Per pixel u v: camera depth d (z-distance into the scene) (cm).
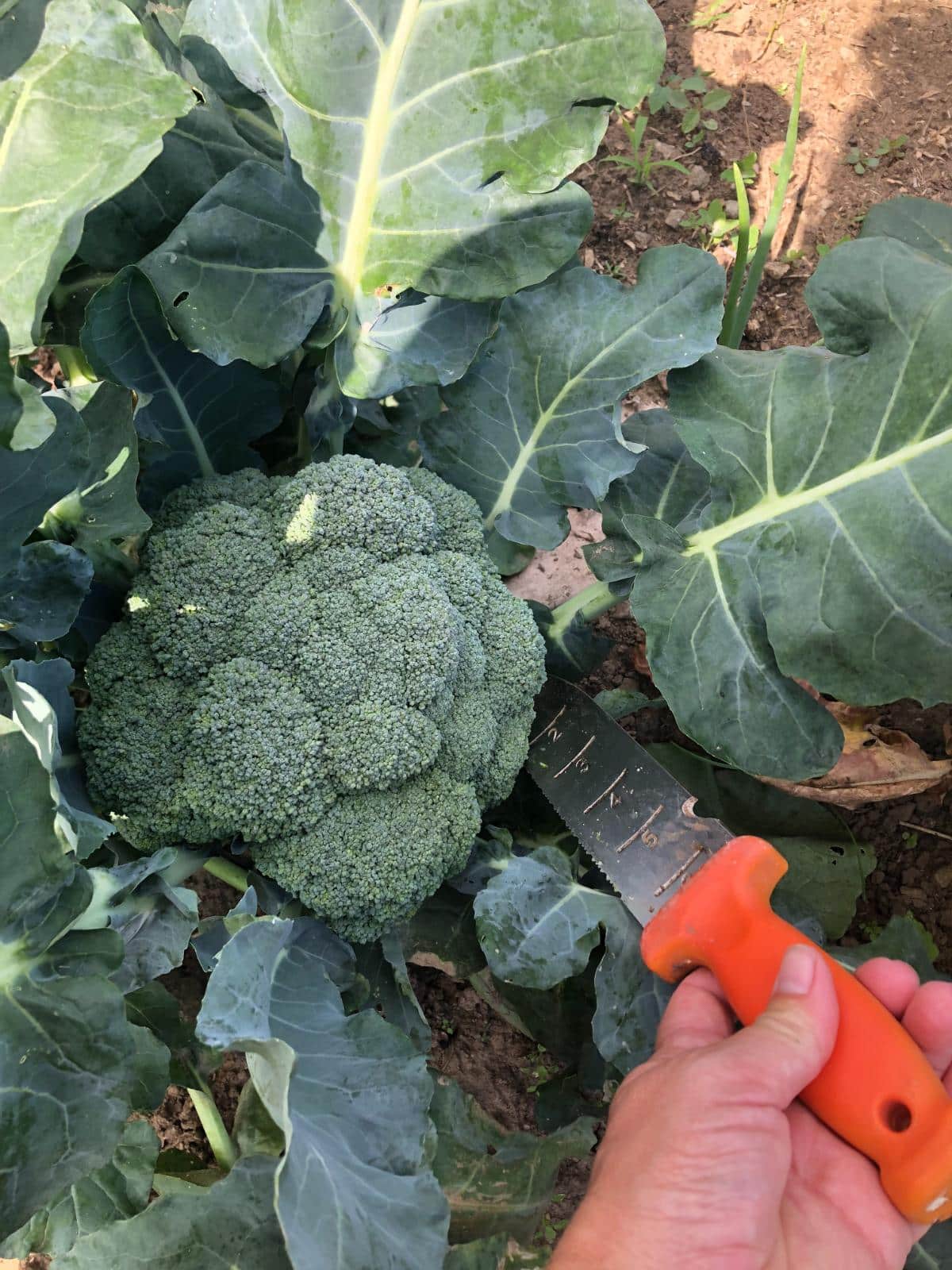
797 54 71
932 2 71
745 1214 33
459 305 47
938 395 40
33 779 34
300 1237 31
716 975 40
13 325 37
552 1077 55
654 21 40
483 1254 41
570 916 46
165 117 38
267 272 44
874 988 42
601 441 49
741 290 65
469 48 42
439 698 46
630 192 69
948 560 40
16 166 37
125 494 42
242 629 44
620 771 48
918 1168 34
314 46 42
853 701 41
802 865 55
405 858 45
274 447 55
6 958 34
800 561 43
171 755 44
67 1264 36
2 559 39
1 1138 32
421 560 46
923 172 67
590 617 52
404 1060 39
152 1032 42
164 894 40
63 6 38
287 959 42
